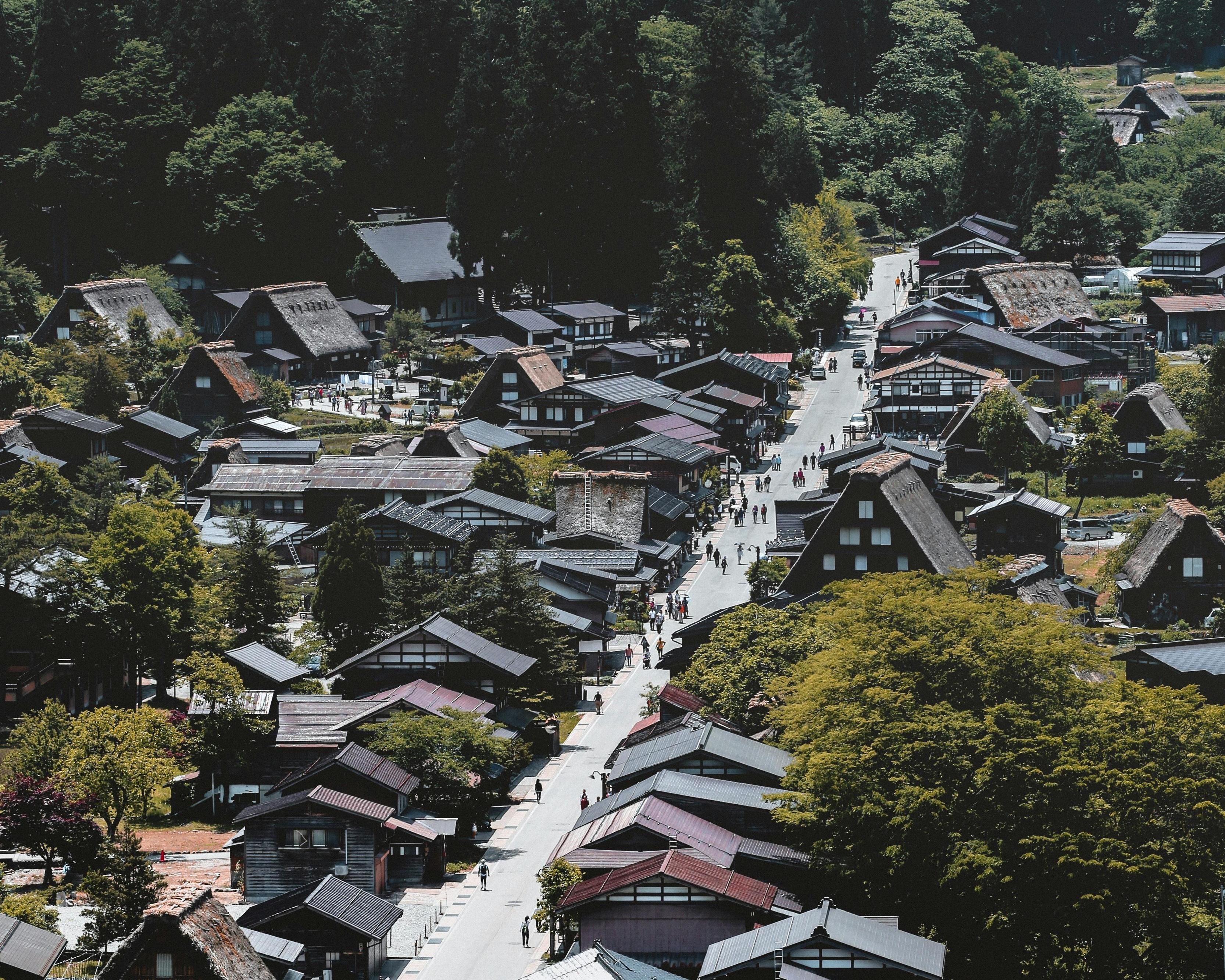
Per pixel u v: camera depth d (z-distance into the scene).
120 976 69.62
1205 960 79.25
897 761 85.81
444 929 92.31
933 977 74.25
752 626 111.31
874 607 95.06
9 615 122.44
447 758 103.38
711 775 92.50
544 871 87.25
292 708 112.25
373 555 128.25
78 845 97.62
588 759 115.88
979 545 141.25
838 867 85.06
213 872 100.38
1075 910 80.00
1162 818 82.88
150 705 125.88
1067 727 88.31
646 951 82.06
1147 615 137.25
